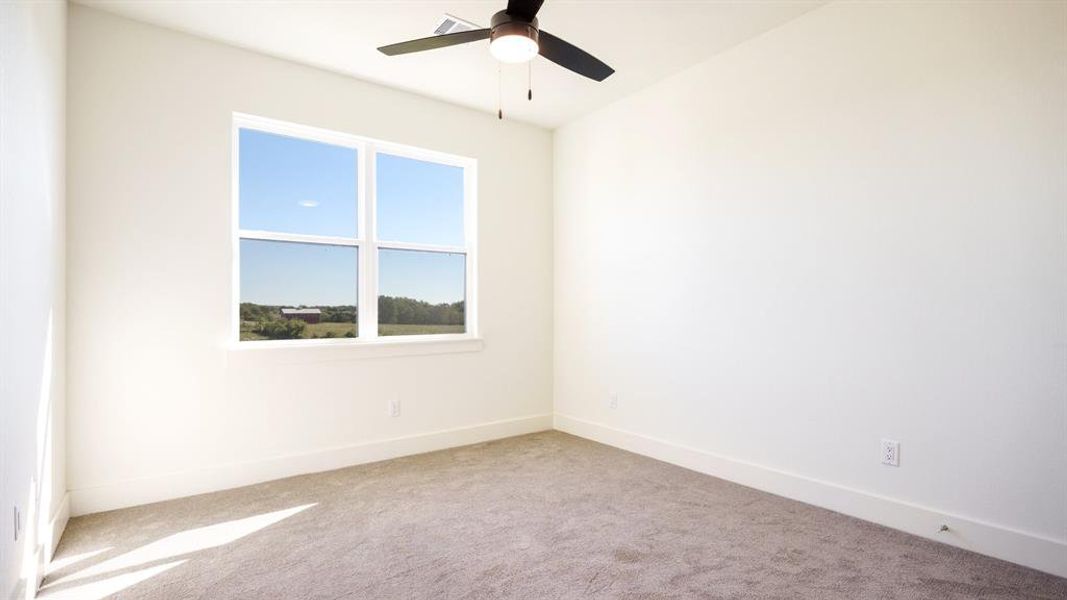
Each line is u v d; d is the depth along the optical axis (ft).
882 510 7.95
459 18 9.02
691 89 10.96
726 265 10.28
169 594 6.06
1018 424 6.75
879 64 8.07
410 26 9.27
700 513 8.45
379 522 8.09
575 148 13.98
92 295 8.54
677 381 11.24
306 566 6.71
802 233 9.05
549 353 14.58
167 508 8.65
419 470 10.75
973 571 6.52
